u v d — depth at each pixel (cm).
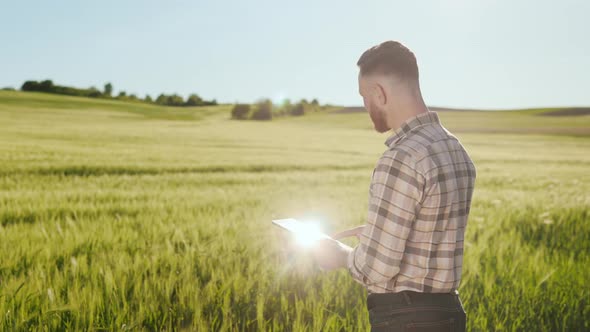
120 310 258
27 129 3884
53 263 343
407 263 150
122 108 10031
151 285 299
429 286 150
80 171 1352
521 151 3619
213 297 281
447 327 152
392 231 142
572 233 560
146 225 511
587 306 295
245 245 423
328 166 1888
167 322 249
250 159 2100
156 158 1930
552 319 288
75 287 284
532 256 409
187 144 3136
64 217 579
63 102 9719
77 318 241
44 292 276
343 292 307
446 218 147
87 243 411
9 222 534
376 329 158
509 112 11112
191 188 1015
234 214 636
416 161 142
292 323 262
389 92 152
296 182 1282
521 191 1055
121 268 323
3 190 853
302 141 4025
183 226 511
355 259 151
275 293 305
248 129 5928
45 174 1230
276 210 718
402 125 153
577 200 830
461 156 155
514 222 624
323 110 13938
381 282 149
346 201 866
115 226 504
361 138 4769
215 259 367
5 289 275
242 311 272
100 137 3350
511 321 280
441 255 148
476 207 751
